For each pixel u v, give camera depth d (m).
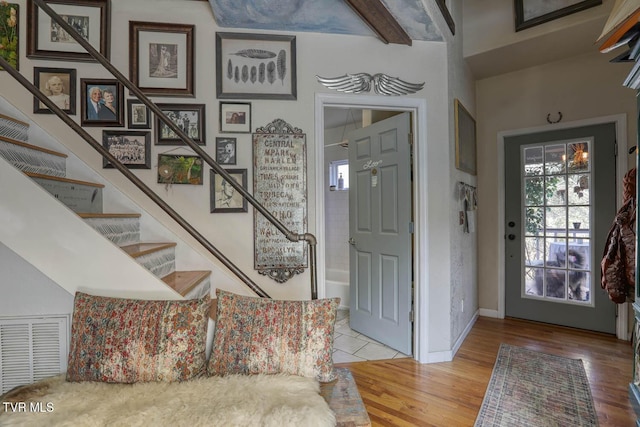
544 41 2.60
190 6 2.17
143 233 2.12
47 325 1.43
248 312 1.29
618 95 2.68
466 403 1.80
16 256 1.42
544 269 3.07
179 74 2.16
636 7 1.19
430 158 2.38
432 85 2.38
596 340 2.65
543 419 1.65
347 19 2.11
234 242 2.20
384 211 2.66
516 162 3.20
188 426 0.93
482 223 3.38
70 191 1.83
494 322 3.15
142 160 2.14
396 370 2.21
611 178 2.73
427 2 2.00
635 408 1.53
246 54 2.21
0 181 1.34
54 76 2.08
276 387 1.12
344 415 1.05
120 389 1.14
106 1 2.11
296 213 2.24
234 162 2.19
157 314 1.25
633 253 1.80
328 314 1.29
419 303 2.36
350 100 2.29
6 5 2.04
